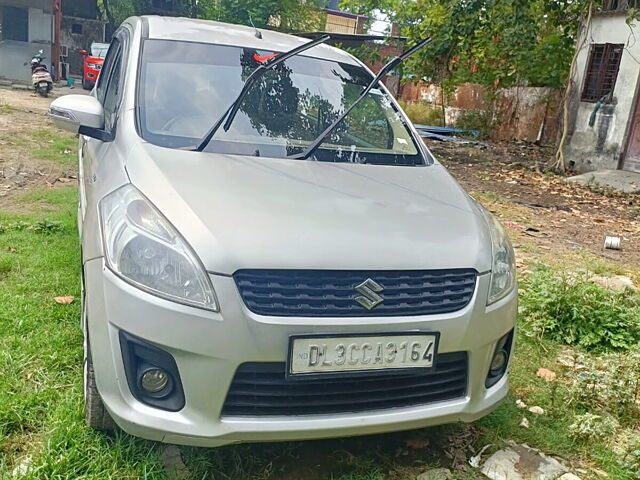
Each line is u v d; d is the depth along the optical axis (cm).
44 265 420
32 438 236
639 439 268
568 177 1164
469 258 227
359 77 372
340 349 202
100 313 209
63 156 826
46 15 1822
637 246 675
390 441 262
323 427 205
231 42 352
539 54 1420
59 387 270
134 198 222
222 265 196
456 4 1196
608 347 385
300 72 347
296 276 200
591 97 1224
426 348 212
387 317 208
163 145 269
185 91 306
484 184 1030
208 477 225
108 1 2256
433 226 238
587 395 305
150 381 202
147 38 338
